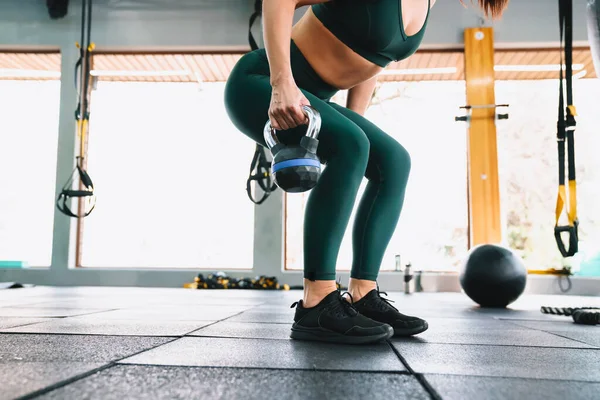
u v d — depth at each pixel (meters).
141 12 6.36
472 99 5.87
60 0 6.41
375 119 6.87
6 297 3.46
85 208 6.38
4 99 6.73
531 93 6.94
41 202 6.40
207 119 6.85
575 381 0.83
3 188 6.52
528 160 6.77
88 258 6.45
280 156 1.14
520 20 5.98
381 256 1.45
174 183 6.75
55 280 6.15
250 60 1.45
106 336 1.35
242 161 6.61
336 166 1.26
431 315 2.42
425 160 6.31
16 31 6.43
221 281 5.70
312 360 1.00
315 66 1.41
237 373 0.85
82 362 0.93
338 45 1.36
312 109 1.16
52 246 6.20
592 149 6.42
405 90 6.96
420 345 1.27
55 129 6.47
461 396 0.71
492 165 5.76
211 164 6.72
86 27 6.39
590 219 6.32
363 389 0.74
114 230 6.62
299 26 1.44
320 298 1.30
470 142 5.82
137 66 6.93
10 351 1.06
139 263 6.63
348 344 1.24
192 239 6.65
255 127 1.40
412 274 5.49
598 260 5.53
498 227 5.66
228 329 1.58
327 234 1.27
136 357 1.00
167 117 6.88
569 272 5.63
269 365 0.93
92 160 6.50
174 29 6.33
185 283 6.11
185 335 1.40
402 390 0.74
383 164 1.40
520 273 3.06
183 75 7.15
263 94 1.36
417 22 1.43
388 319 1.42
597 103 6.52
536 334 1.58
